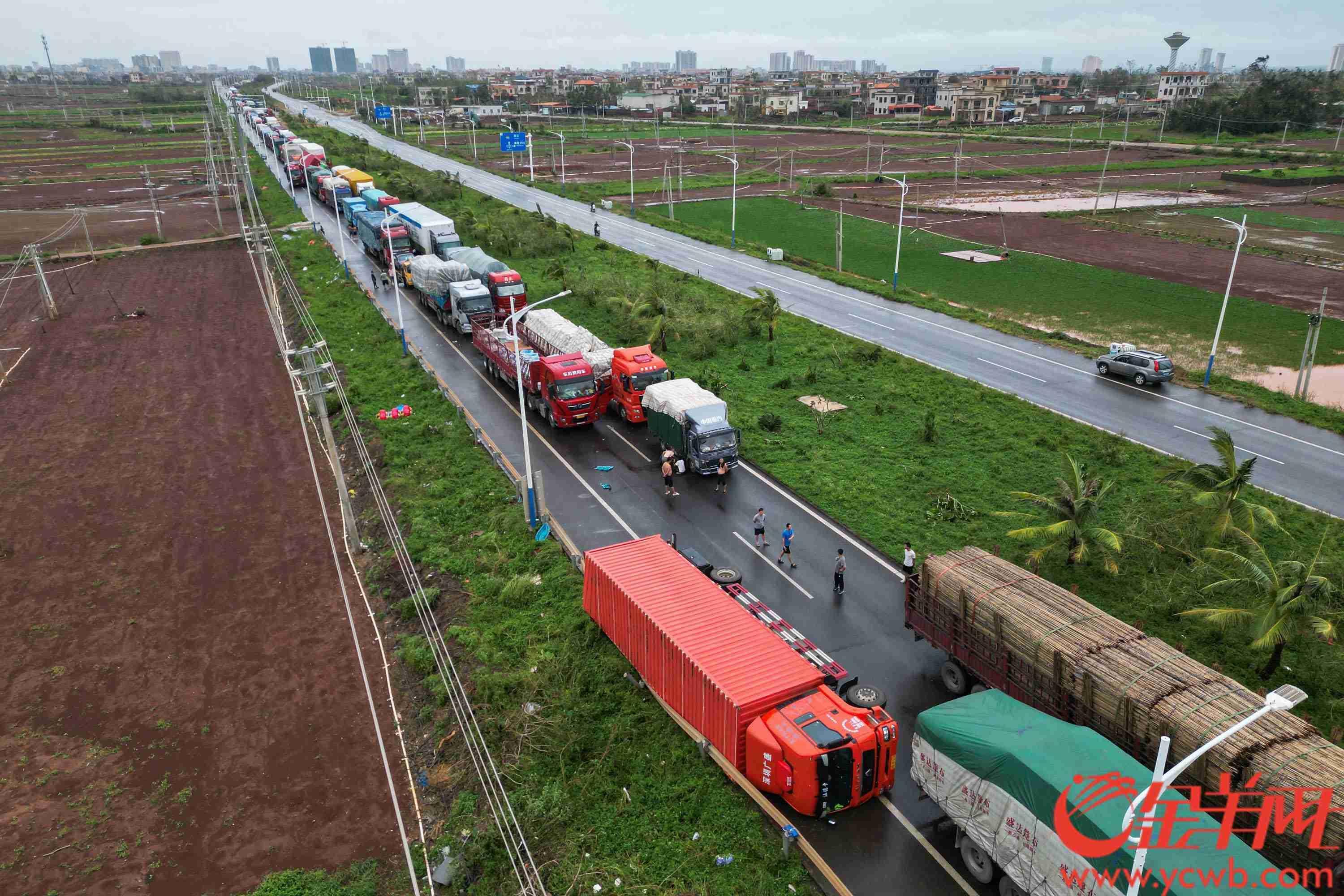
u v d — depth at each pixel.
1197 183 121.38
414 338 55.31
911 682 23.06
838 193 116.38
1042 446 37.81
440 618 26.56
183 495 36.12
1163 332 55.16
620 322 55.69
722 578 25.30
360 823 19.62
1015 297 64.06
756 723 18.77
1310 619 22.19
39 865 18.41
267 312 63.97
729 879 17.23
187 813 19.88
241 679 24.58
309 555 31.42
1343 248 79.38
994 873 16.81
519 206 103.75
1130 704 17.64
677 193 115.06
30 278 73.25
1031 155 154.75
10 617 27.61
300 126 185.88
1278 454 36.88
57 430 42.94
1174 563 28.33
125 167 136.25
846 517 32.03
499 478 35.56
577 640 24.77
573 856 17.98
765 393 44.62
